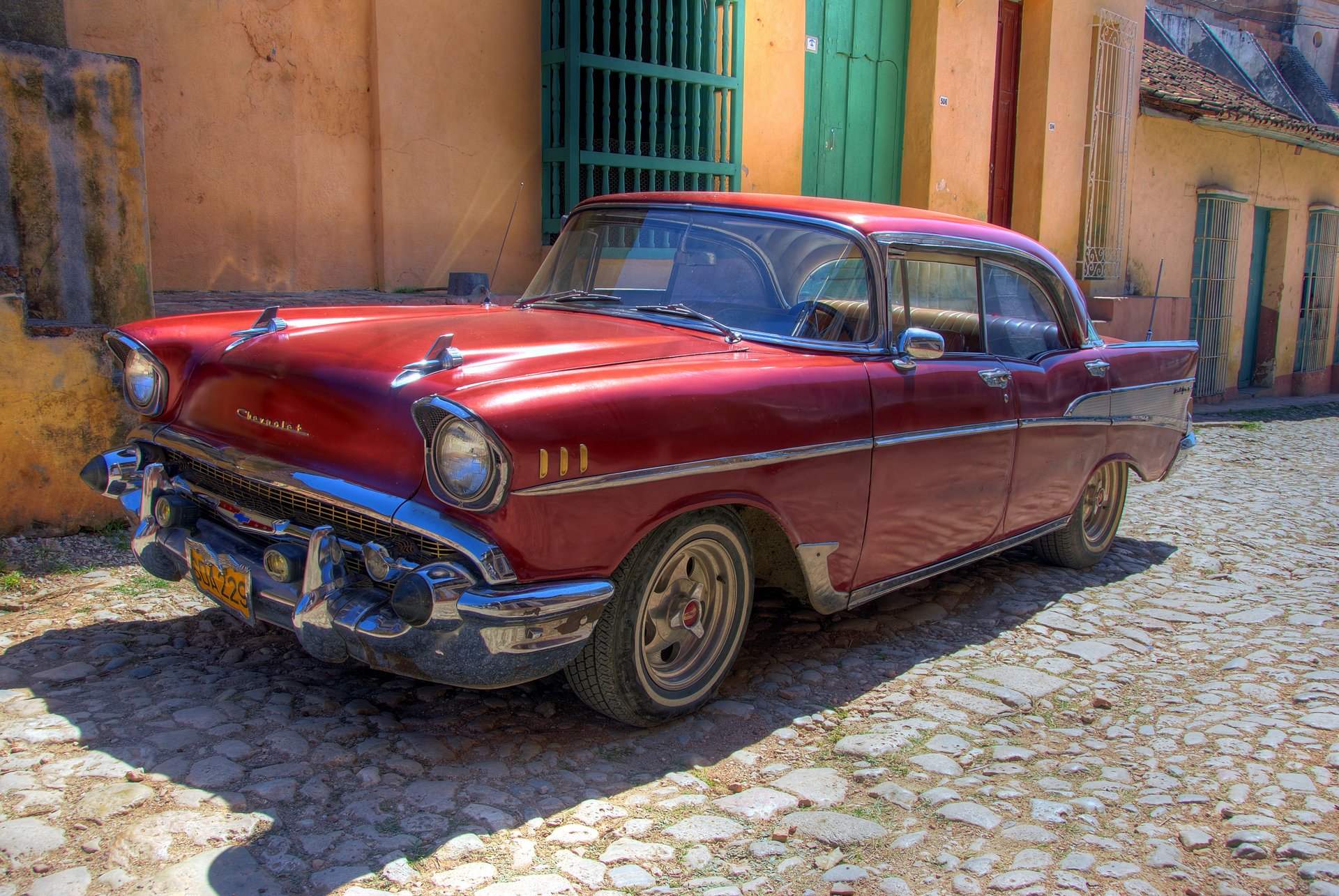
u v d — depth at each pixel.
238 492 2.99
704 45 7.79
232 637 3.51
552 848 2.41
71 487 4.35
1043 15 11.41
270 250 6.13
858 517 3.46
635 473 2.70
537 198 7.33
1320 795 2.90
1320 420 13.41
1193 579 5.16
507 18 6.94
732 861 2.42
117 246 4.55
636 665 2.89
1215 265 14.91
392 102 6.45
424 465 2.53
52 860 2.23
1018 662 3.87
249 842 2.33
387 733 2.90
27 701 2.95
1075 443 4.56
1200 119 13.33
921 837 2.58
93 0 5.31
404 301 6.16
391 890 2.20
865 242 3.62
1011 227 11.98
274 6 5.95
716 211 3.77
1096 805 2.79
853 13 9.60
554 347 2.98
